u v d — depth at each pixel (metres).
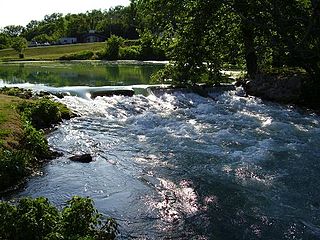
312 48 22.34
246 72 31.80
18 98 21.12
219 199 10.66
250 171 12.64
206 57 26.34
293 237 8.75
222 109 22.28
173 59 26.48
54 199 10.68
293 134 17.00
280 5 21.55
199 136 16.81
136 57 67.94
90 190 11.29
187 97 24.61
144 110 22.17
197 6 24.16
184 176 12.34
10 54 88.19
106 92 24.80
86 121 19.69
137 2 26.27
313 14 20.28
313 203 10.38
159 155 14.44
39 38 130.38
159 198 10.75
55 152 14.48
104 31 114.75
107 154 14.63
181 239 8.68
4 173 11.55
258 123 18.98
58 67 51.00
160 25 25.20
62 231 7.37
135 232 8.92
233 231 9.02
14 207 7.74
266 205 10.26
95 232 7.91
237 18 25.20
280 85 24.41
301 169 12.74
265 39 24.50
